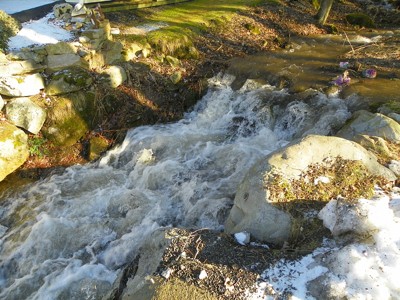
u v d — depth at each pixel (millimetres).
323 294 2807
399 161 4355
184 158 6125
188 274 3051
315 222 3434
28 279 4320
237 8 10812
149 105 6980
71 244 4742
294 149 3961
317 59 8859
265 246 3406
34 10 8305
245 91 7477
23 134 5871
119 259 4496
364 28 11664
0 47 6238
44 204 5277
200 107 7480
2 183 5625
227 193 5219
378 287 2752
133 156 6230
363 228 3180
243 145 6129
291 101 6926
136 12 9570
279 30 10508
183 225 4922
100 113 6535
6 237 4848
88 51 6742
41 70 6301
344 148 4043
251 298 2838
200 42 8797
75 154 6223
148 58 7719
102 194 5449
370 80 7492
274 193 3584
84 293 4062
